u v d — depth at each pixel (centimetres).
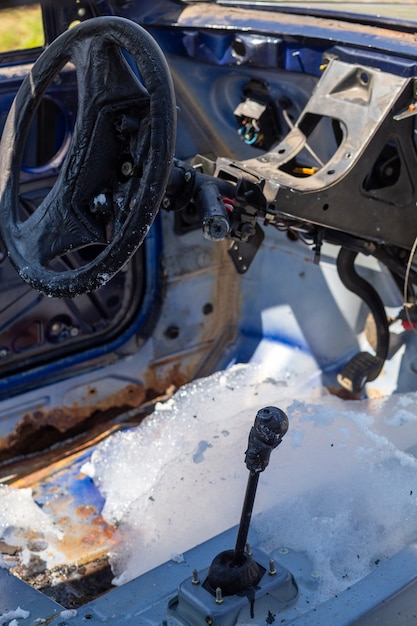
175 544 258
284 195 236
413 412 281
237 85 306
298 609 190
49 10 276
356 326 324
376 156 245
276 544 211
